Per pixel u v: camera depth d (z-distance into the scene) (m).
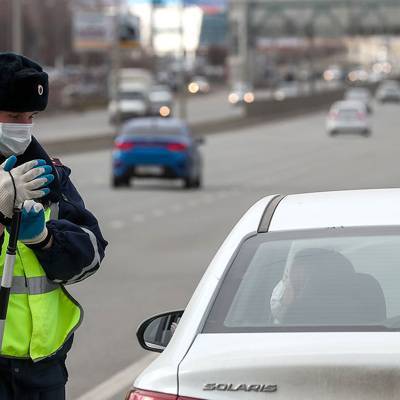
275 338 11.62
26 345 13.07
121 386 25.00
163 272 42.19
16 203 12.48
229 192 81.25
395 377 10.65
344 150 141.00
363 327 11.76
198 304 12.44
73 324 13.38
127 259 45.78
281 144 158.00
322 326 11.88
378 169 103.44
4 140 13.16
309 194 14.95
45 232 12.83
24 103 13.04
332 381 10.78
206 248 49.22
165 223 59.56
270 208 14.08
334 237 13.08
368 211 13.61
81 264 13.13
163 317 14.17
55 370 13.31
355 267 12.64
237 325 12.05
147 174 84.00
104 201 73.56
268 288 12.50
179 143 83.75
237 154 134.75
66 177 13.84
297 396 10.86
